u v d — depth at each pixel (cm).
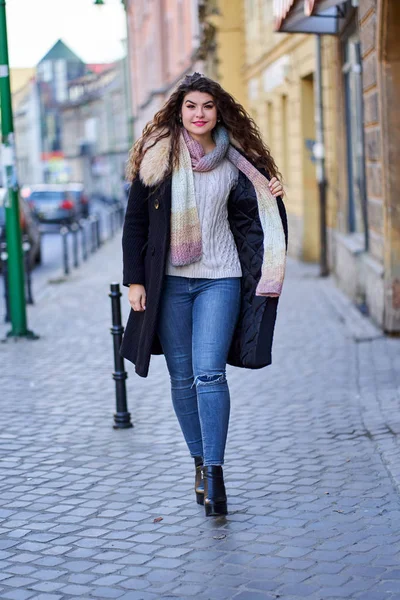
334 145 1988
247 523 589
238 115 581
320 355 1170
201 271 582
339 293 1762
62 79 13188
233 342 599
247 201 582
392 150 1234
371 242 1412
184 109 577
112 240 3838
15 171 1388
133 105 7900
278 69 2677
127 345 605
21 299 1402
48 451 789
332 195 2023
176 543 561
